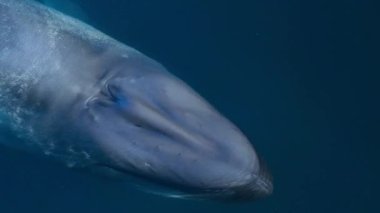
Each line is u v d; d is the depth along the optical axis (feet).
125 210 77.05
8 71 42.91
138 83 41.39
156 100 40.57
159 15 76.48
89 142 41.70
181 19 76.89
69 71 42.63
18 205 75.82
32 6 45.39
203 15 77.51
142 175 40.24
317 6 79.92
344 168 79.46
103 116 41.29
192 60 75.46
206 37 76.79
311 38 79.15
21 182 75.00
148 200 76.74
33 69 42.78
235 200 39.34
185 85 41.42
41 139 43.88
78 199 76.54
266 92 77.61
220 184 38.32
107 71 42.42
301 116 78.84
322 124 79.61
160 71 42.45
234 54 77.15
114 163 41.09
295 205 77.51
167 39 75.72
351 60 79.92
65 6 64.34
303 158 78.38
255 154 38.70
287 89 78.43
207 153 38.68
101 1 75.00
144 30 75.46
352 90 80.23
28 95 42.80
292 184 77.71
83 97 42.14
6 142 46.68
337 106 79.97
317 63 79.25
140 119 40.37
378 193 79.87
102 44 43.98
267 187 38.86
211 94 74.95
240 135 39.14
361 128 80.74
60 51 43.16
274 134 77.41
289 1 79.51
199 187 38.70
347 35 79.92
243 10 78.59
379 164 81.66
